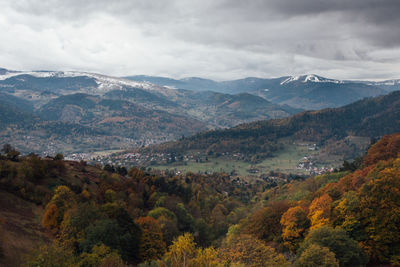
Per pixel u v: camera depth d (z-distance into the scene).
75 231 51.91
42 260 32.31
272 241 57.16
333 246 39.53
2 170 76.50
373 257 42.91
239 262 36.44
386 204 43.81
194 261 38.81
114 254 41.50
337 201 51.34
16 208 64.75
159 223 73.56
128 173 146.88
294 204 67.19
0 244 42.94
